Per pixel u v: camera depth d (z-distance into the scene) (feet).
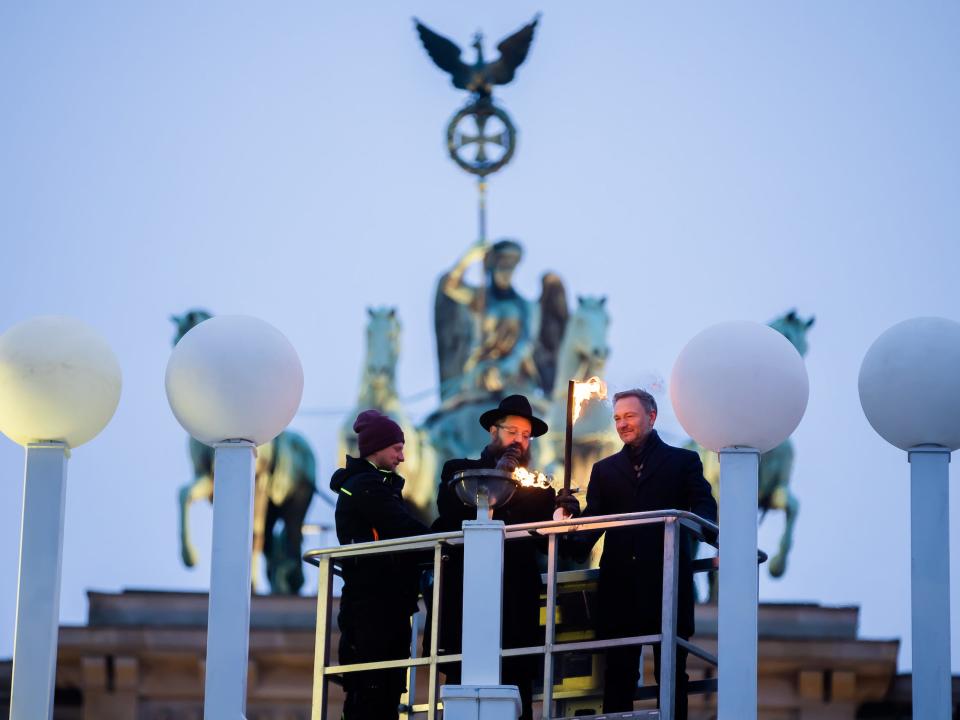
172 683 168.66
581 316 188.44
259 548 179.83
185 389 61.77
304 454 181.47
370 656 69.41
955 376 62.59
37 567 62.03
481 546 61.41
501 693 60.08
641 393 70.18
